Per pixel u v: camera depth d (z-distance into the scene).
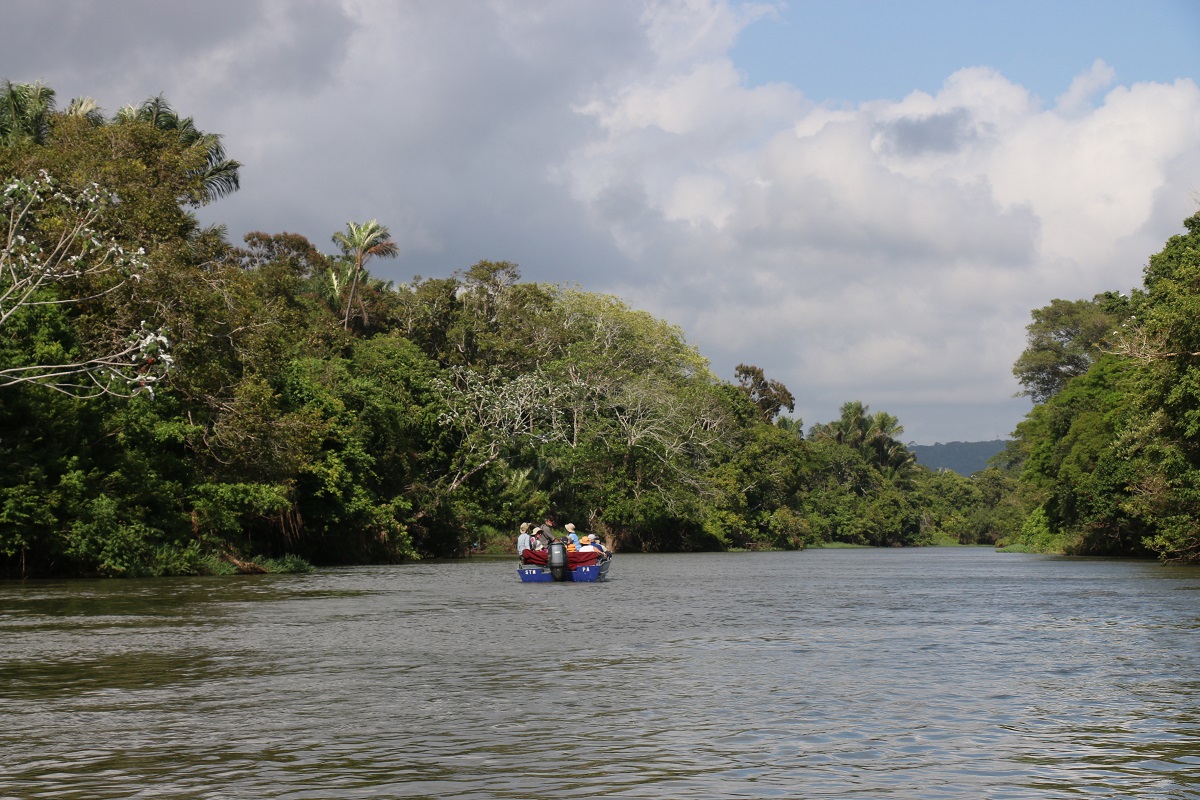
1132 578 37.00
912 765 8.27
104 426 35.62
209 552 38.78
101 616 20.34
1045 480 69.62
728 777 7.90
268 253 81.12
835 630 18.30
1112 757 8.54
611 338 84.00
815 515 127.19
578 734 9.36
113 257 33.12
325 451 48.22
